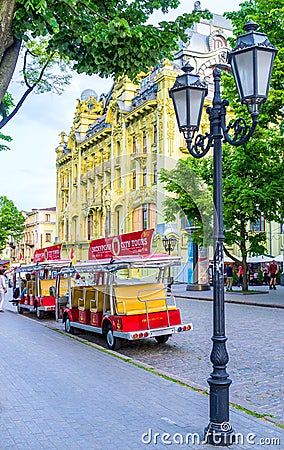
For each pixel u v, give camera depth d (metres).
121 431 5.63
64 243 11.44
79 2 6.77
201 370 9.23
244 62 5.20
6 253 102.81
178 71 36.81
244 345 11.43
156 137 38.09
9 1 5.09
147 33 6.98
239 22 21.66
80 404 6.70
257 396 7.34
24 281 21.22
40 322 17.02
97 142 48.97
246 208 24.06
